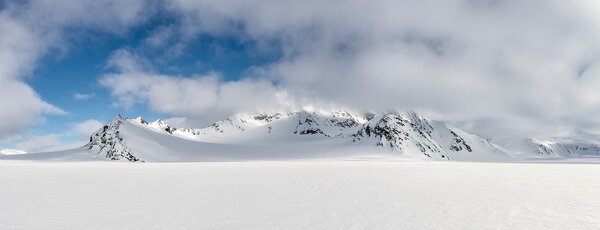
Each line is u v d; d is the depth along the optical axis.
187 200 19.67
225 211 16.45
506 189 24.44
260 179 32.16
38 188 25.06
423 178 33.25
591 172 41.59
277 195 21.67
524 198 20.22
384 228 13.27
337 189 24.52
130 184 27.97
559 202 18.89
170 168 50.94
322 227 13.42
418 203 18.59
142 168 51.16
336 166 57.00
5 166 58.56
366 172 41.78
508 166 58.94
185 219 14.73
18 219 14.73
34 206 17.70
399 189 24.56
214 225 13.72
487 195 21.53
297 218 14.97
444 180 31.19
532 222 14.23
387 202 18.98
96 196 21.12
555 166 59.53
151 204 18.33
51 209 16.92
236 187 25.84
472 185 27.12
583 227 13.48
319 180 31.12
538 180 31.19
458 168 51.47
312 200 19.67
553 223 14.09
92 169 48.38
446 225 13.74
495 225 13.77
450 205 18.00
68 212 16.19
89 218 14.91
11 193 22.34
